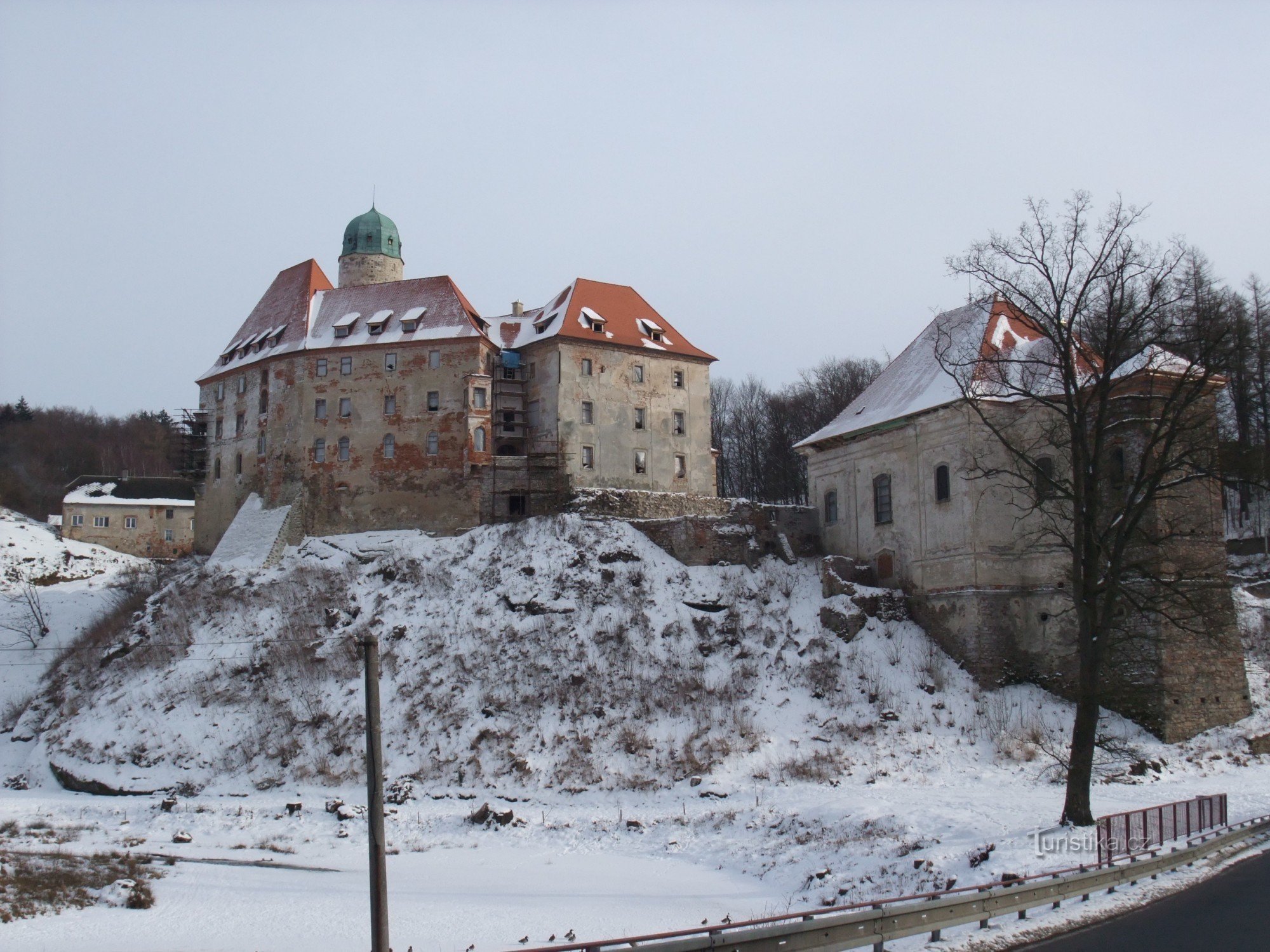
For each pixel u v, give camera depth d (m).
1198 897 21.97
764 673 48.16
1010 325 51.97
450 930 24.17
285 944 23.69
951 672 47.62
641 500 60.97
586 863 32.25
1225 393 57.50
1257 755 42.91
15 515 100.69
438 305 66.94
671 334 71.31
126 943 23.97
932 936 18.89
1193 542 43.50
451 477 63.12
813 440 58.91
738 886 28.64
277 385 67.12
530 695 46.25
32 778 48.62
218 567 62.28
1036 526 47.53
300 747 45.75
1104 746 33.50
